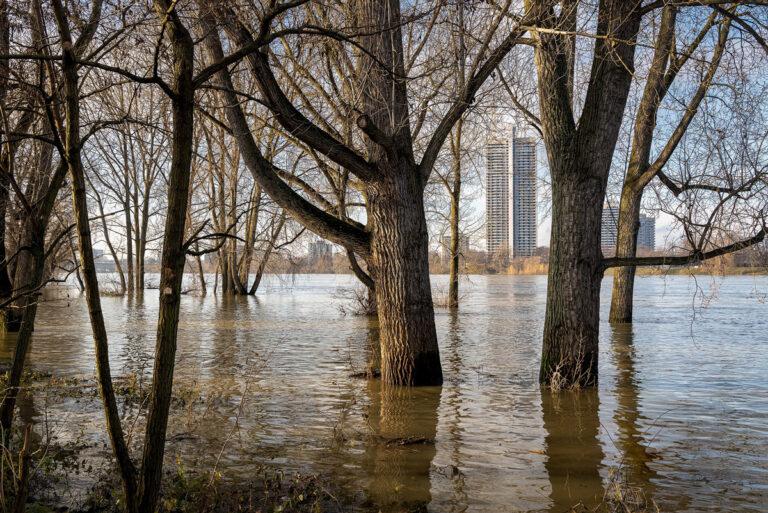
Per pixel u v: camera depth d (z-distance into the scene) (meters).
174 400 10.10
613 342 18.22
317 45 11.13
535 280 75.06
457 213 30.47
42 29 5.47
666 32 12.26
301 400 10.37
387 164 10.79
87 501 5.76
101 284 53.72
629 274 23.58
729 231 10.44
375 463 7.14
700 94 12.66
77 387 11.07
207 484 6.18
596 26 10.87
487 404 10.17
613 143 11.26
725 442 8.05
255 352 16.23
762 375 12.86
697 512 5.76
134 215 43.19
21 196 5.50
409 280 11.30
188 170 4.32
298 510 5.71
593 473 6.86
